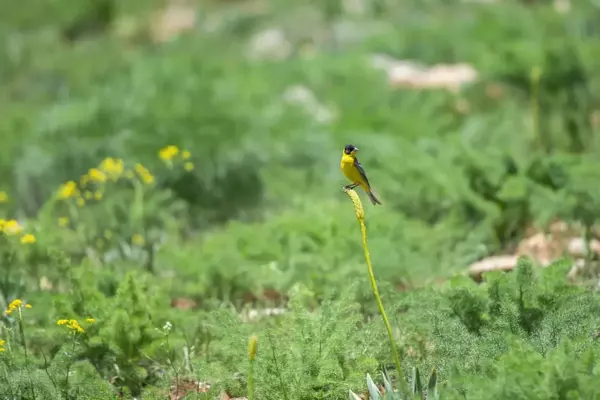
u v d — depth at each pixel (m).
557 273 10.07
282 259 12.62
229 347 9.58
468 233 13.62
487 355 9.06
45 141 17.70
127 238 13.73
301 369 9.11
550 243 13.27
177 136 16.69
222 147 16.48
